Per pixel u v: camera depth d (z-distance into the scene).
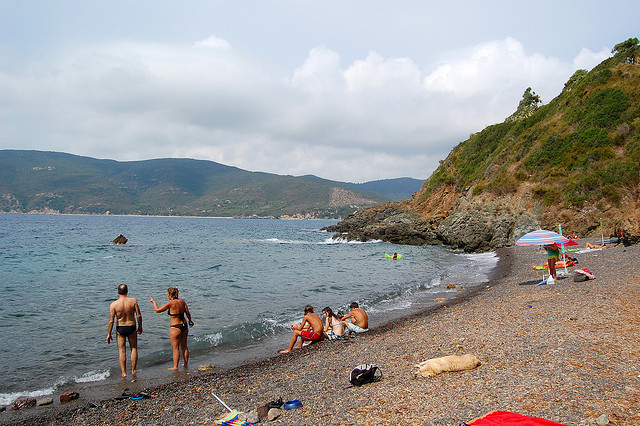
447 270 29.09
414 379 7.49
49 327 14.11
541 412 5.35
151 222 183.38
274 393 7.82
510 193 43.94
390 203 71.44
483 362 7.93
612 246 25.56
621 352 7.54
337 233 69.56
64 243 57.62
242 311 16.64
